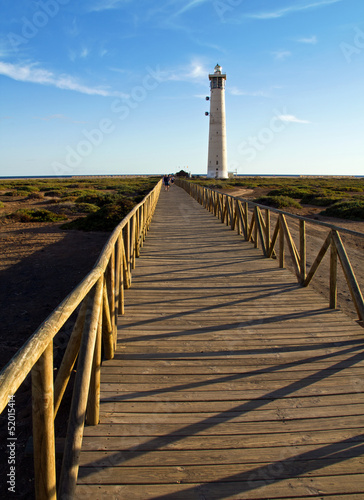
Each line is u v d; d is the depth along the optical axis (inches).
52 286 305.1
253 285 221.5
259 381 119.3
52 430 58.9
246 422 99.8
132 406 105.3
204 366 128.0
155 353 136.3
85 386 76.4
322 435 95.3
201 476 81.9
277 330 157.5
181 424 98.5
